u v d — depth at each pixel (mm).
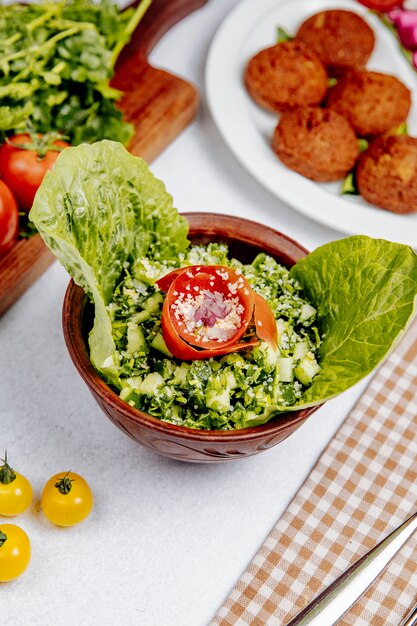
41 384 489
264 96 581
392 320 404
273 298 443
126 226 442
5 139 509
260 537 452
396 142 547
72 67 524
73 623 422
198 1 653
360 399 492
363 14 638
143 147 565
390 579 438
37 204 391
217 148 598
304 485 463
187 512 456
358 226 537
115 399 402
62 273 533
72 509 432
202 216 463
